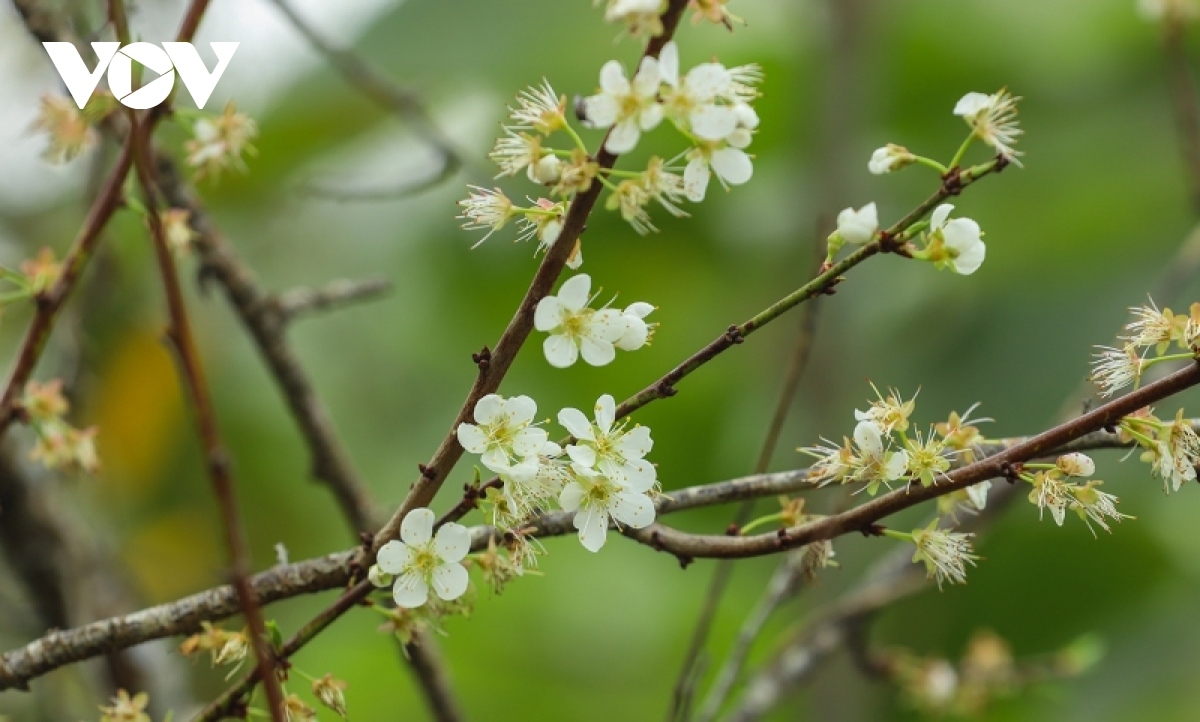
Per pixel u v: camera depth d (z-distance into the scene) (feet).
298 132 22.09
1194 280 19.95
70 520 15.08
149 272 19.99
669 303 22.53
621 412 6.84
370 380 22.30
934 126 23.30
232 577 6.07
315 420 13.61
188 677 16.16
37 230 19.79
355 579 7.37
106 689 14.51
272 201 22.72
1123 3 22.77
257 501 21.38
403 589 6.86
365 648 20.59
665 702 21.27
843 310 18.52
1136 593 20.53
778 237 21.53
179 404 20.36
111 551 16.69
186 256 10.09
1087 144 22.77
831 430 17.51
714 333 21.95
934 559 7.11
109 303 18.49
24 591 14.94
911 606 20.95
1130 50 22.97
